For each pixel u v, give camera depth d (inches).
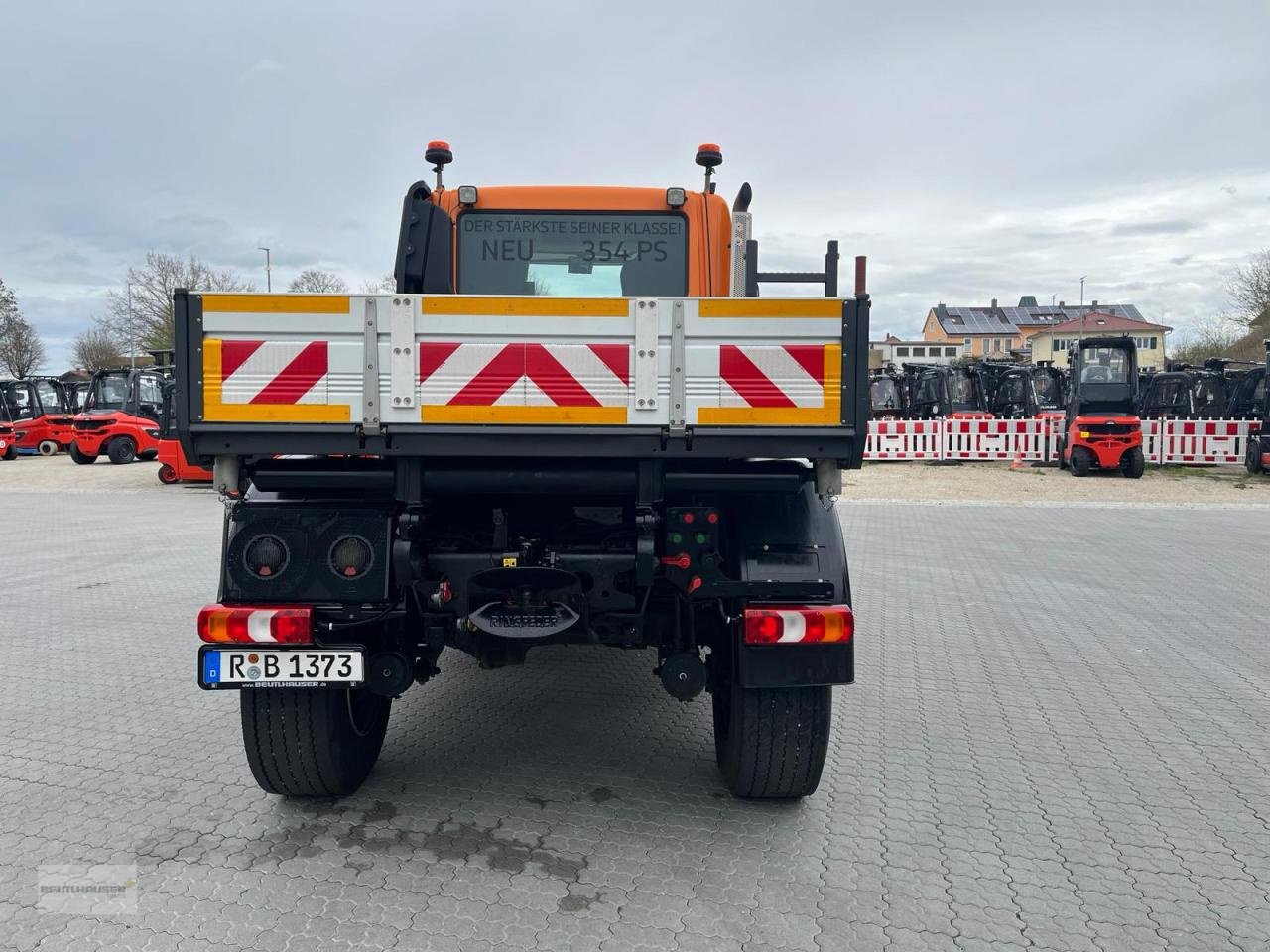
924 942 107.5
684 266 193.6
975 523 482.6
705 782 153.6
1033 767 161.5
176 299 116.3
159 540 426.3
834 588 126.2
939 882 121.6
